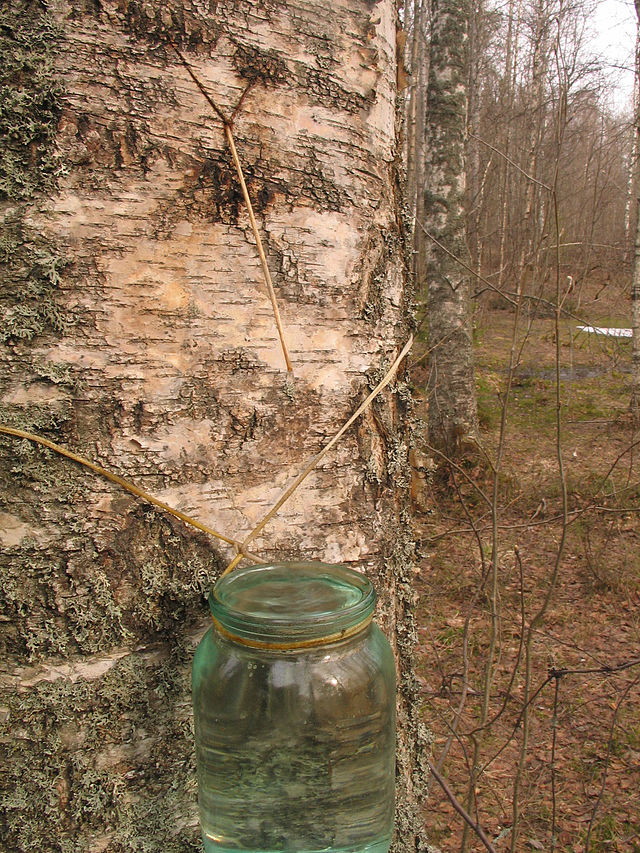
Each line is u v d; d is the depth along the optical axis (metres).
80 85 0.82
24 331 0.84
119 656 0.88
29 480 0.85
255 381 0.94
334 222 1.00
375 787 0.81
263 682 0.75
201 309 0.90
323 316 0.99
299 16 0.94
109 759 0.88
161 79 0.85
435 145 6.23
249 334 0.93
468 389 6.25
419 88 12.99
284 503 0.98
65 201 0.83
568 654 3.72
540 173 9.54
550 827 2.61
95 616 0.87
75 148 0.83
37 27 0.81
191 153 0.88
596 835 2.57
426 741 1.32
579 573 4.53
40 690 0.85
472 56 14.66
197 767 0.80
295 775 0.77
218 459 0.93
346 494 1.04
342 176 1.00
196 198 0.88
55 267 0.84
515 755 3.00
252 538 0.92
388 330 1.12
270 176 0.93
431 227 6.25
